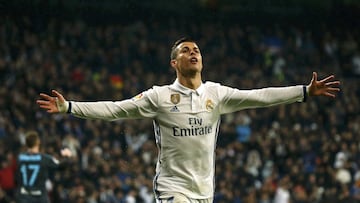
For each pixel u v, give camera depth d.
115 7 45.62
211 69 40.47
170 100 10.84
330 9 51.25
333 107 39.00
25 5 40.94
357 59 46.75
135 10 46.12
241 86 39.34
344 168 32.34
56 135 28.48
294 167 31.64
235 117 35.25
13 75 33.47
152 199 27.41
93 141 28.84
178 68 10.95
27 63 34.81
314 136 34.59
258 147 33.16
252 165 32.19
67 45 38.56
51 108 10.39
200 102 10.88
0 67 33.81
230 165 30.38
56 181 25.77
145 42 40.41
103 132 30.17
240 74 40.72
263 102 10.93
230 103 11.01
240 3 50.38
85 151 28.19
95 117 10.60
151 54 40.03
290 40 46.56
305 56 45.50
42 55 36.19
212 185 10.97
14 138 27.67
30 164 18.05
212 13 48.84
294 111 36.88
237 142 32.81
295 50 45.47
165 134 10.86
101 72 36.53
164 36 42.03
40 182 18.06
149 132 31.78
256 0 50.84
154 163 29.36
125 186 27.50
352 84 43.00
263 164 32.41
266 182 30.38
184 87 10.91
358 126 37.09
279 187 30.00
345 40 48.56
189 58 10.84
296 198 30.16
